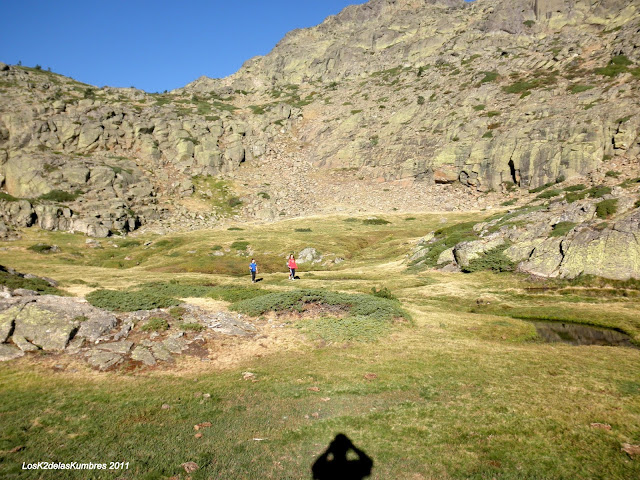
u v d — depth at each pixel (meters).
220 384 13.11
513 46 166.88
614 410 10.70
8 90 133.50
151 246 75.00
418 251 48.56
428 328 20.89
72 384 12.66
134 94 176.12
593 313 24.36
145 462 8.38
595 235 33.09
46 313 16.39
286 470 8.25
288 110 170.75
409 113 146.75
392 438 9.59
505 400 11.61
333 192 124.50
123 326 17.08
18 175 96.69
